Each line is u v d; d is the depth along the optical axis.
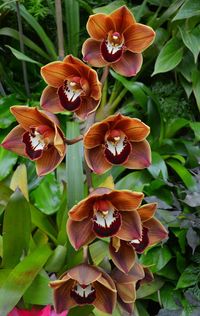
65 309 0.64
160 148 0.99
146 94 1.00
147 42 0.60
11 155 0.92
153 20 1.02
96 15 0.58
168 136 1.01
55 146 0.57
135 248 0.63
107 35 0.61
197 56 1.01
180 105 1.03
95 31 0.60
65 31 1.15
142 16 1.08
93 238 0.60
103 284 0.60
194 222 0.78
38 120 0.61
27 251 0.73
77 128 0.82
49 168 0.61
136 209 0.59
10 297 0.65
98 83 0.58
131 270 0.66
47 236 0.80
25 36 1.14
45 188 0.88
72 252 0.73
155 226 0.65
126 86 0.97
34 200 0.87
